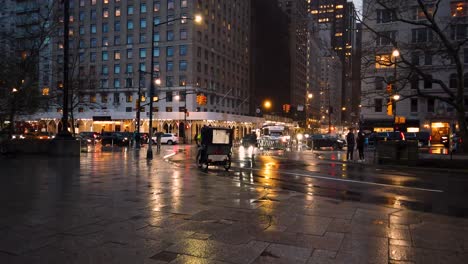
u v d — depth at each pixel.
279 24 122.38
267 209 7.82
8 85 22.62
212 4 80.81
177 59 73.69
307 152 33.22
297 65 137.88
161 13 75.00
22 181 11.75
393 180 13.88
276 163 21.31
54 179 12.31
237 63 94.12
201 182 12.09
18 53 24.14
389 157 20.31
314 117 153.12
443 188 11.84
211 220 6.77
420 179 14.32
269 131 48.78
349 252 5.07
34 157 21.55
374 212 7.69
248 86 100.69
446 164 18.34
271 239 5.62
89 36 79.75
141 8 76.44
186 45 73.06
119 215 7.08
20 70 22.97
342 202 8.80
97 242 5.38
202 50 76.38
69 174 13.79
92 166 17.17
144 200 8.66
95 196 9.13
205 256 4.83
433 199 9.79
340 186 12.10
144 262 4.59
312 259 4.78
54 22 24.73
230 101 89.88
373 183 12.92
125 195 9.33
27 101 23.58
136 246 5.21
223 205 8.19
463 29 38.19
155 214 7.20
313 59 157.12
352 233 6.02
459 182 13.46
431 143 52.47
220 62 84.75
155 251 5.01
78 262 4.57
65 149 21.41
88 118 70.25
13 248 5.09
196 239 5.57
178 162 21.27
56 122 73.31
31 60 23.52
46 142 22.45
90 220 6.66
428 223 6.84
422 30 46.19
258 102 103.75
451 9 44.00
